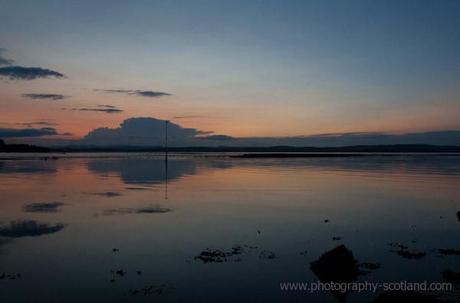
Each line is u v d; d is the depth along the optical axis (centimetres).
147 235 1675
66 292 1079
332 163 8594
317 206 2427
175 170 5841
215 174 5059
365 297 1054
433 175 4962
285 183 3856
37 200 2630
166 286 1123
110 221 1952
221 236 1666
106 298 1042
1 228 1794
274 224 1897
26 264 1299
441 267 1277
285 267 1284
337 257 1254
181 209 2292
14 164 7325
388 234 1722
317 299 1043
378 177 4644
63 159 10162
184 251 1451
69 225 1856
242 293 1078
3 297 1044
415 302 952
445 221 2000
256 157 13400
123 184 3697
